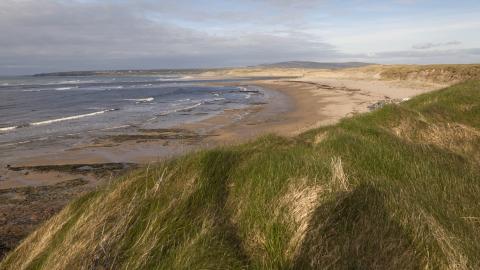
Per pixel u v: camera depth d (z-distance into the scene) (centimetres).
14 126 2275
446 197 439
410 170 496
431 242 310
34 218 789
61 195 974
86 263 304
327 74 10150
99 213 364
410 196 391
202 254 300
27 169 1263
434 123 855
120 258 307
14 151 1562
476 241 329
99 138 1838
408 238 319
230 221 359
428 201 400
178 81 11100
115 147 1620
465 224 368
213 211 363
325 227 321
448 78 4991
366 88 5003
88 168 1270
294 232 324
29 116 2864
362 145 572
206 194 386
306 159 449
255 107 3194
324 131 789
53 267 317
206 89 6356
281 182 383
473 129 844
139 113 2902
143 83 9900
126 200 379
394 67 7962
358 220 337
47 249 358
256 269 300
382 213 342
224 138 1784
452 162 574
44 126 2267
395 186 414
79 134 1958
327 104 3216
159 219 339
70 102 4144
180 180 407
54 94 5522
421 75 5647
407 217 337
